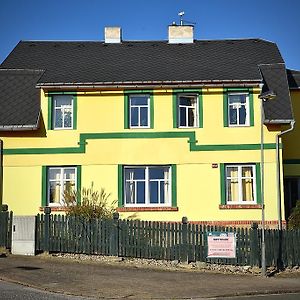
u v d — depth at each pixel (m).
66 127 23.03
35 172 22.69
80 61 25.73
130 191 22.66
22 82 24.44
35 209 22.50
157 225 18.34
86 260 17.86
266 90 23.45
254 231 18.14
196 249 18.11
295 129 25.78
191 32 28.58
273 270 17.98
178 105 22.92
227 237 18.08
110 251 18.45
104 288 13.74
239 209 22.19
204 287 14.49
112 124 22.77
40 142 22.78
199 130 22.67
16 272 15.25
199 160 22.55
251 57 26.20
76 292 13.15
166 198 22.62
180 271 17.05
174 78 22.69
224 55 26.25
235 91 22.89
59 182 22.84
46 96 22.94
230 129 22.66
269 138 22.61
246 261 18.05
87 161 22.62
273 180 22.36
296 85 26.11
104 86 22.66
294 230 18.95
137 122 22.98
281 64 24.91
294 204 25.30
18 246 18.38
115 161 22.58
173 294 13.40
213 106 22.80
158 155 22.58
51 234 18.67
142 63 24.97
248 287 14.70
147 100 23.05
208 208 22.28
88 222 18.70
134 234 18.45
